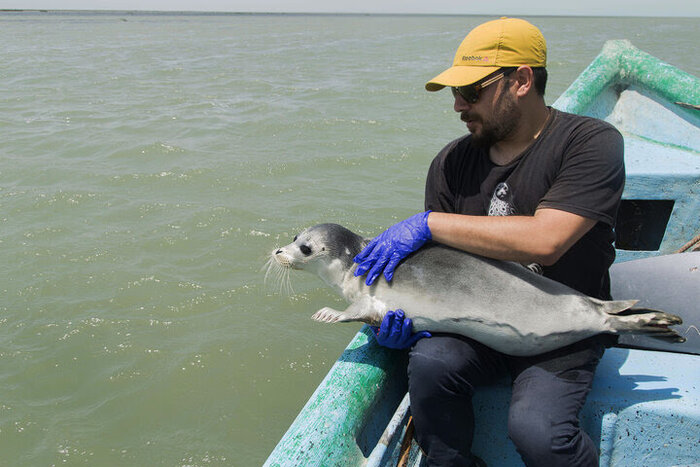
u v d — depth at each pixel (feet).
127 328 20.13
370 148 38.52
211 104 53.06
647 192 14.47
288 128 43.68
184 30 212.02
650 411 7.79
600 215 7.09
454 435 7.60
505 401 8.29
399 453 8.18
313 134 42.11
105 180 32.42
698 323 9.11
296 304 21.79
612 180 7.15
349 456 7.58
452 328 7.70
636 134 17.94
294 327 20.56
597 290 8.02
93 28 223.71
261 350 19.38
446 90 61.52
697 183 14.20
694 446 7.76
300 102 54.29
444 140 40.88
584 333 7.36
